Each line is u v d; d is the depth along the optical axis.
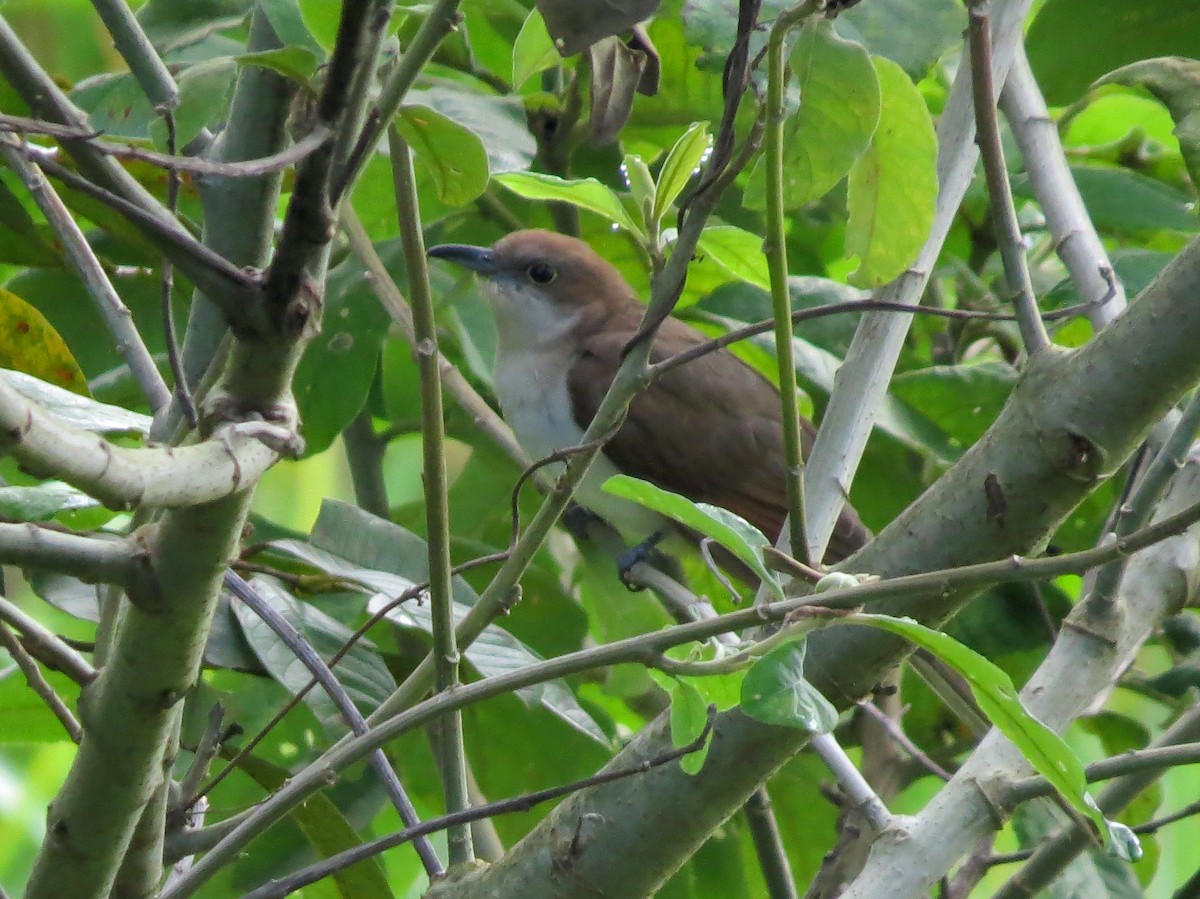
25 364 5.99
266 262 5.51
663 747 4.88
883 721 6.90
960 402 7.89
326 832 5.88
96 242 8.43
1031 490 4.63
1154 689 8.34
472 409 8.34
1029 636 8.36
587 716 6.96
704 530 3.90
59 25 11.92
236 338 3.68
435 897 5.17
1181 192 9.12
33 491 4.43
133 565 3.78
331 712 6.25
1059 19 8.79
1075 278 6.75
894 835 5.42
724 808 4.84
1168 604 6.13
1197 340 4.44
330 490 12.45
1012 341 9.15
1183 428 5.36
